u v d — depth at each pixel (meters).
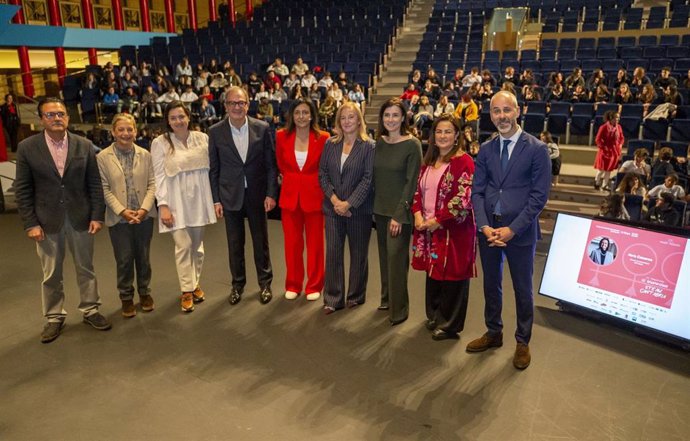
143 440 2.20
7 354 2.94
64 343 3.07
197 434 2.24
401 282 3.20
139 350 2.98
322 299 3.68
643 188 5.07
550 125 7.84
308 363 2.82
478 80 9.55
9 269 4.39
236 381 2.65
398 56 12.22
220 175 3.44
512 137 2.60
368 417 2.35
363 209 3.32
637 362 2.79
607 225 3.25
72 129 9.58
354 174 3.20
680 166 5.63
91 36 12.49
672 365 2.76
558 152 6.41
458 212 2.79
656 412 2.36
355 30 12.90
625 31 11.35
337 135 3.25
